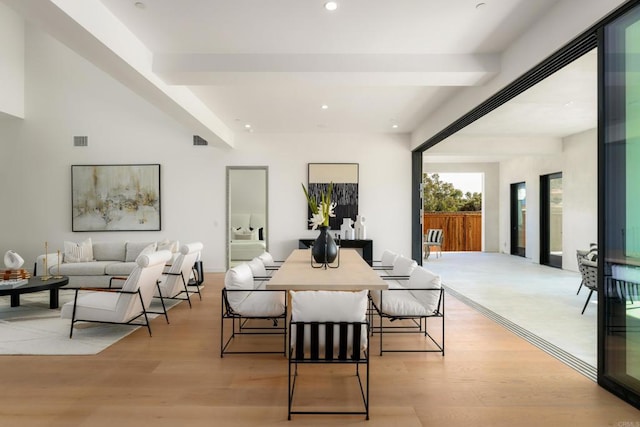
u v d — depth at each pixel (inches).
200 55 154.7
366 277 123.0
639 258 90.4
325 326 90.1
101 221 300.4
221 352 128.8
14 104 289.3
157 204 301.6
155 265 156.0
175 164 302.8
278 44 146.9
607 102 99.6
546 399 98.5
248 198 431.8
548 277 285.6
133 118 301.9
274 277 122.6
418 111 238.4
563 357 127.6
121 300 146.1
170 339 146.4
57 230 299.3
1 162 298.0
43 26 110.0
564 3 114.0
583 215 299.4
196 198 303.6
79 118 300.2
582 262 183.2
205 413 91.4
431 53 154.1
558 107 227.5
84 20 110.7
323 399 98.3
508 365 120.8
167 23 131.1
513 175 425.4
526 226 393.7
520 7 120.2
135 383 107.8
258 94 204.7
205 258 304.2
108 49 124.2
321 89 197.0
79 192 299.4
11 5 99.3
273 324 167.5
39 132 299.0
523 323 167.5
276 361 124.3
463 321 170.6
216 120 252.4
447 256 425.7
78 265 244.5
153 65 154.3
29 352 132.3
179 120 215.2
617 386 99.3
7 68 282.4
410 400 98.0
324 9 122.0
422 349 135.2
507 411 92.6
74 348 136.3
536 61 129.0
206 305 201.6
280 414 91.0
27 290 177.6
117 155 301.6
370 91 199.5
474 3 118.1
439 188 532.1
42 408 93.8
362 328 91.6
